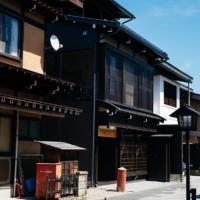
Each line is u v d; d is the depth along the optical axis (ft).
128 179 69.46
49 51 64.85
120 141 66.33
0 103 37.17
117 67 64.39
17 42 44.50
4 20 42.60
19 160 44.19
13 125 43.78
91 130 59.77
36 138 47.57
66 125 61.62
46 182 38.70
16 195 43.27
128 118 64.95
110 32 61.26
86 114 60.54
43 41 49.06
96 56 60.90
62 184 41.55
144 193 54.65
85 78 62.44
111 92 62.18
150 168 74.43
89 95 61.52
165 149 73.56
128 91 67.51
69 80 63.57
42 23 49.01
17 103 38.47
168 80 88.22
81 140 60.23
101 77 60.39
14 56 43.80
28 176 45.80
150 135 75.92
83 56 63.16
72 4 51.37
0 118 42.50
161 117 77.05
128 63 68.08
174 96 92.84
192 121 35.47
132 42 68.08
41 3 44.98
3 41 42.32
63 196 42.57
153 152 74.59
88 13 69.82
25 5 45.01
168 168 73.97
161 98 83.66
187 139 35.55
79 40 62.34
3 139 42.80
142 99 72.59
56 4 51.39
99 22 59.82
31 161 46.47
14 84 43.91
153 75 79.10
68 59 64.13
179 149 75.61
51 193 39.88
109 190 55.88
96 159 59.47
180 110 35.83
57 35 64.13
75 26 62.90
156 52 74.02
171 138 76.43
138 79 71.20
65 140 61.31
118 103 63.93
